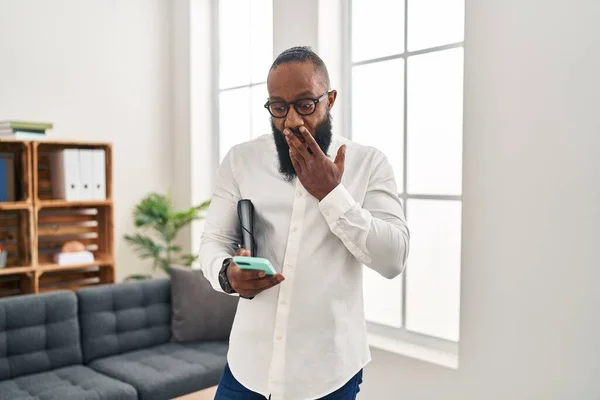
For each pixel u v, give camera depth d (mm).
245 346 1425
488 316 2430
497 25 2350
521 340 2324
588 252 2111
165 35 4395
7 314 2885
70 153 3541
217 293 3449
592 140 2082
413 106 2986
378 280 3188
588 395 2133
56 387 2725
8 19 3602
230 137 4281
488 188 2412
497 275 2395
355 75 3277
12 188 3469
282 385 1360
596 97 2066
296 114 1310
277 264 1408
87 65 3967
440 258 2904
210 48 4363
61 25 3828
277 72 1312
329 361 1364
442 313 2902
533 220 2268
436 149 2896
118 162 4152
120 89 4145
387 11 3092
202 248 1511
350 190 1427
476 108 2439
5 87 3602
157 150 4375
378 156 1481
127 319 3307
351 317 1413
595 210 2088
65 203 3506
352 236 1296
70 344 3070
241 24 4121
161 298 3482
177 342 3412
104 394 2652
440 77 2861
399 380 2803
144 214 4047
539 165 2240
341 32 3295
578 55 2107
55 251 3809
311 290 1366
